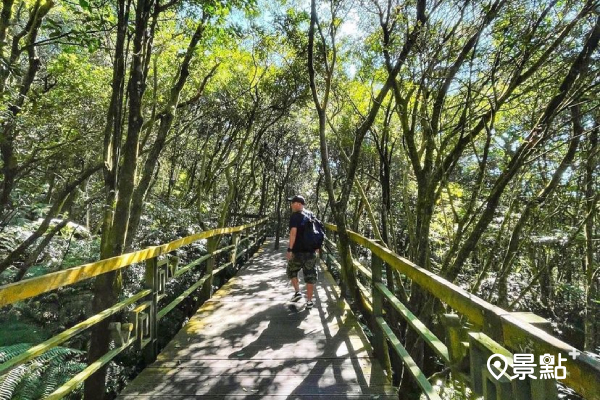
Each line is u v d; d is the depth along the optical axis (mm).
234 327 4633
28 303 4988
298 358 3676
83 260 6094
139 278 6191
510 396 1258
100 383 3010
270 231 21750
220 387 3104
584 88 4238
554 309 8719
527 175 6500
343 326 4645
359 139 4613
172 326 6457
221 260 10539
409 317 2525
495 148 7066
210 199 14062
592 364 890
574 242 6699
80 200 8875
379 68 6297
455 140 6254
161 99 8891
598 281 8406
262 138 16484
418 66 4547
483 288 6777
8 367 1786
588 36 3643
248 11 4770
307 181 25891
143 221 7633
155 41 7344
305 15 7844
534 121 4516
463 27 4297
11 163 5699
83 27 4379
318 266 9359
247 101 12516
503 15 3994
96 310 3119
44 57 7996
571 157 4395
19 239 6418
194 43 5223
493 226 6805
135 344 3295
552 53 4238
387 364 3484
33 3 5594
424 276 2227
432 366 4797
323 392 3008
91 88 7238
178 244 4379
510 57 4324
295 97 12070
